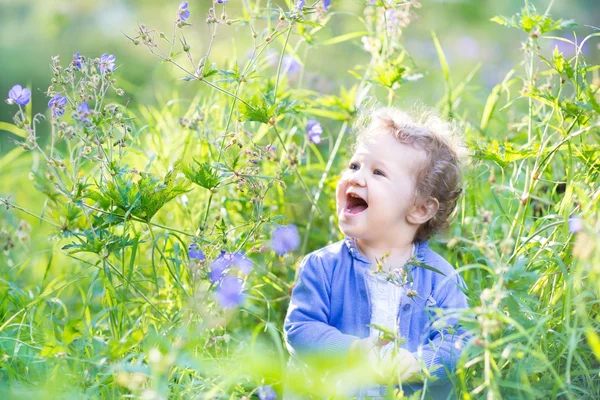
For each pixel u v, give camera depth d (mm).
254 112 3348
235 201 4055
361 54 7438
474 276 3586
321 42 4094
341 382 2625
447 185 3166
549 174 3719
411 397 2484
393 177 3033
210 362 2898
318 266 3109
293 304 3074
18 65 9570
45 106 8258
